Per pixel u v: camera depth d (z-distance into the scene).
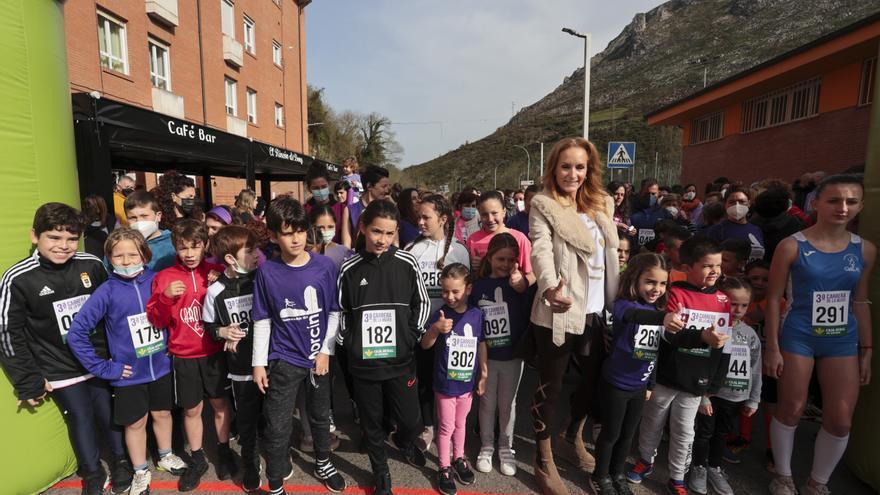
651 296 2.47
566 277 2.36
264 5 19.72
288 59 22.33
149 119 4.84
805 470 2.88
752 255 3.76
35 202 2.47
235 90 17.47
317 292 2.50
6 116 2.31
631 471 2.79
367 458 3.01
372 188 3.85
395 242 3.24
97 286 2.56
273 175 12.16
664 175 26.16
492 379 2.85
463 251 3.17
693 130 17.17
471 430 3.38
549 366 2.49
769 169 12.59
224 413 2.75
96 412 2.58
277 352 2.49
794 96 11.66
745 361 2.65
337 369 3.54
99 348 2.56
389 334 2.50
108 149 4.36
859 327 2.50
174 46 13.66
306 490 2.67
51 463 2.55
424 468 2.89
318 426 2.63
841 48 8.95
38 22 2.47
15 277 2.27
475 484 2.73
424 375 3.06
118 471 2.63
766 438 3.30
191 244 2.62
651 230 6.12
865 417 2.64
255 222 3.51
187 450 3.08
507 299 2.81
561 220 2.36
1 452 2.33
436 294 3.09
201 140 5.75
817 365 2.54
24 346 2.31
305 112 24.56
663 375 2.58
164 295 2.55
